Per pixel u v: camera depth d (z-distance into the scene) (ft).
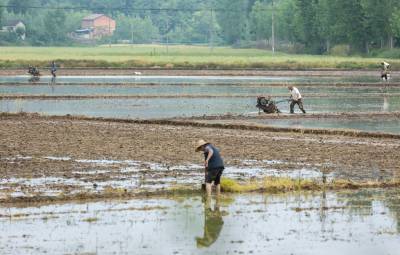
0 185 169.78
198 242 126.41
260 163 206.90
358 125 299.99
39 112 335.47
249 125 285.02
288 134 270.26
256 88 503.61
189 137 256.73
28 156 210.79
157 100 407.85
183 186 172.14
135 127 285.84
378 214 148.77
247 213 148.87
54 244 123.95
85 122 300.81
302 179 181.68
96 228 135.03
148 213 147.43
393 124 305.12
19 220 139.85
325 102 407.64
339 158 216.95
